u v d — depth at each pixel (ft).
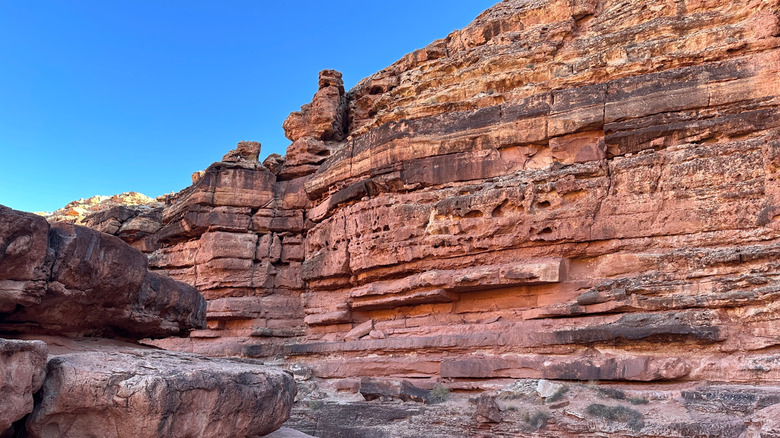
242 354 84.17
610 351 53.78
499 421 50.19
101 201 162.81
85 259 31.60
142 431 24.95
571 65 71.26
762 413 36.06
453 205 68.49
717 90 58.65
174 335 47.34
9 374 23.08
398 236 72.43
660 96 61.11
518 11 81.46
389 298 73.26
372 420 59.16
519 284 62.95
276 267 94.12
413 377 65.16
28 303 29.07
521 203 64.54
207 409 28.17
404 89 88.74
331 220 84.07
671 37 65.98
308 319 84.17
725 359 47.78
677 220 56.18
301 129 100.89
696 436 40.04
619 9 73.00
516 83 75.51
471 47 85.25
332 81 102.63
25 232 27.78
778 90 56.34
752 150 54.34
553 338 56.75
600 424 44.83
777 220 51.24
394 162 76.23
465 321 67.67
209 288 91.09
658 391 47.34
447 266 68.64
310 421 63.16
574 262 61.98
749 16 62.54
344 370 71.41
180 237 98.27
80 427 25.94
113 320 37.42
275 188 97.66
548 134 67.31
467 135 72.33
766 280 48.80
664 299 53.06
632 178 59.06
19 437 25.72
